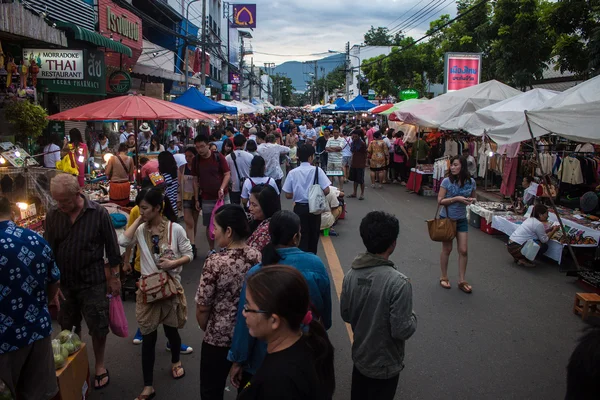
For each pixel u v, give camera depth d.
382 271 3.21
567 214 9.52
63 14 12.41
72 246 4.18
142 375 4.59
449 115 14.20
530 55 17.45
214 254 3.49
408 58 32.69
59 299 4.54
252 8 52.06
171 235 4.25
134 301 6.38
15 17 7.82
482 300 6.46
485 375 4.62
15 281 3.10
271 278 2.09
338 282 7.10
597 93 6.77
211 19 42.19
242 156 8.91
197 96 16.30
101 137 14.10
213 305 3.47
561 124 6.56
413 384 4.44
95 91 12.70
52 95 12.88
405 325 3.08
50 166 10.35
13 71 8.74
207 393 3.48
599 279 6.73
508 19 17.70
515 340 5.34
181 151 15.56
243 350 3.04
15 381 3.21
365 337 3.23
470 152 15.26
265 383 2.01
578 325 5.74
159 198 4.19
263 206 4.61
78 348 3.93
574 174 11.36
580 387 1.82
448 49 23.73
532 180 10.50
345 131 23.98
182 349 5.03
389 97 38.09
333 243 9.23
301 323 2.18
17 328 3.12
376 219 3.26
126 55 15.44
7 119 8.77
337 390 4.34
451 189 6.55
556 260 7.89
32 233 3.27
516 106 11.74
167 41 26.39
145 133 15.83
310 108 64.19
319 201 6.72
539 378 4.57
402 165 16.66
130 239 4.29
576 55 14.16
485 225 10.29
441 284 6.94
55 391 3.41
